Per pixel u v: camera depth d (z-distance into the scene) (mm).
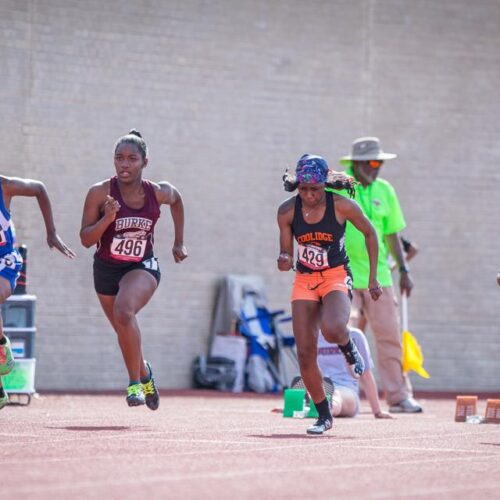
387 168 57531
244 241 55469
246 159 55500
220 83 55125
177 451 21328
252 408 39781
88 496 14930
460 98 58812
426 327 58000
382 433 27703
